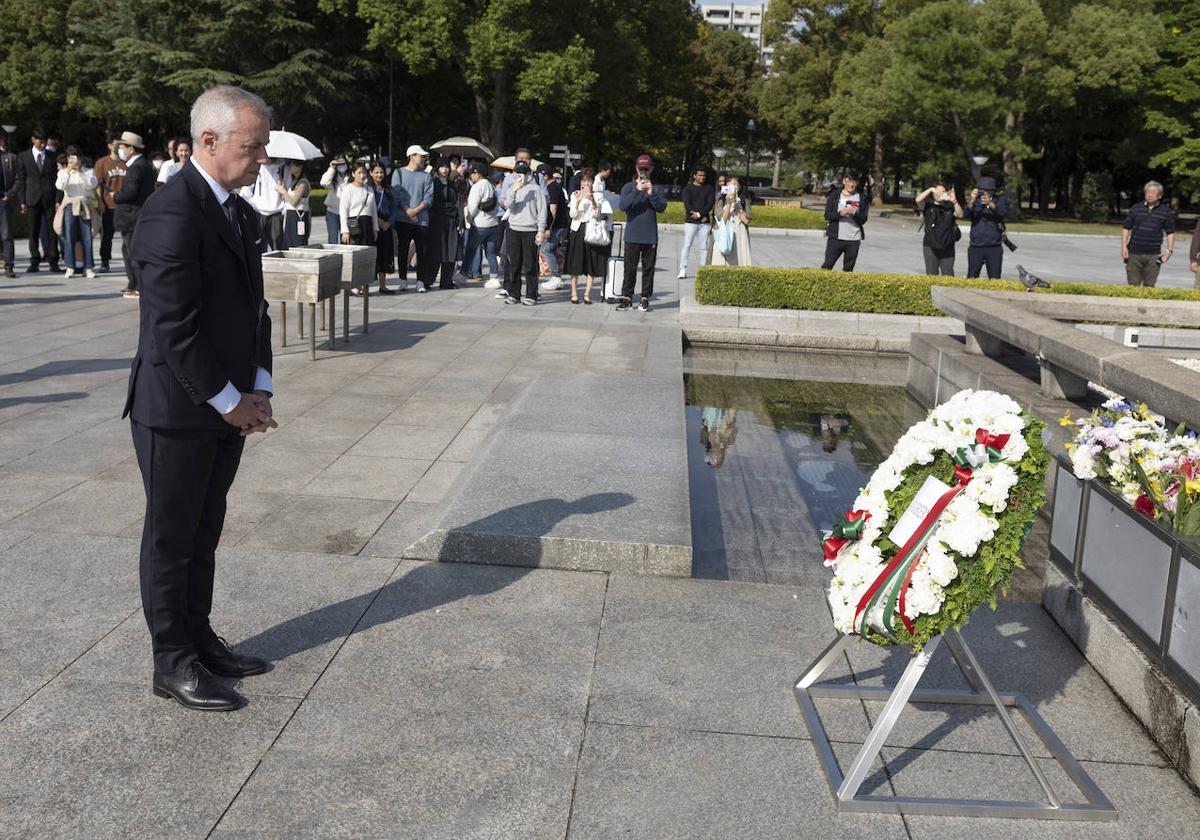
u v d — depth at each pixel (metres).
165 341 3.16
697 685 3.73
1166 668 3.44
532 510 5.07
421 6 39.59
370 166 14.94
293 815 2.89
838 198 15.08
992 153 48.28
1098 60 46.09
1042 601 4.62
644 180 13.50
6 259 14.74
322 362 9.60
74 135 58.91
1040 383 8.16
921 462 3.20
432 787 3.05
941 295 10.02
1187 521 3.45
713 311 12.57
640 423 6.86
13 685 3.56
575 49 38.22
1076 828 2.98
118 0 42.97
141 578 3.46
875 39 53.88
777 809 3.01
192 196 3.22
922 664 3.15
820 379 10.74
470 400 8.34
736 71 81.75
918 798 3.06
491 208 15.12
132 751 3.18
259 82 40.91
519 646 3.98
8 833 2.77
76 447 6.58
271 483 6.04
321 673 3.72
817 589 4.63
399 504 5.75
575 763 3.20
